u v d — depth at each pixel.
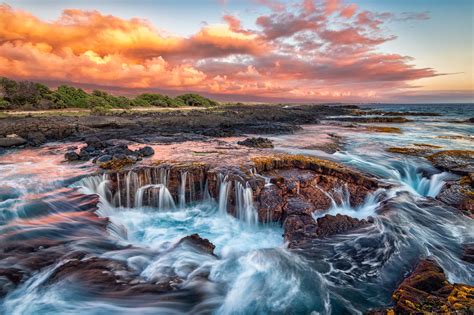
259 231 10.15
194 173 12.18
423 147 20.56
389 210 9.67
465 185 11.66
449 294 4.92
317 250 7.73
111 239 8.16
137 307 5.47
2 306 5.34
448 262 7.00
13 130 23.33
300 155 16.06
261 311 5.60
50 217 9.05
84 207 9.92
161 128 30.69
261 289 6.26
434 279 5.35
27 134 22.92
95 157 15.85
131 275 6.46
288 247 8.05
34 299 5.55
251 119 44.91
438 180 12.84
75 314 5.26
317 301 5.88
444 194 10.97
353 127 36.16
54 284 5.93
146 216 11.20
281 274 6.80
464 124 41.50
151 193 11.66
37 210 9.41
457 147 20.83
